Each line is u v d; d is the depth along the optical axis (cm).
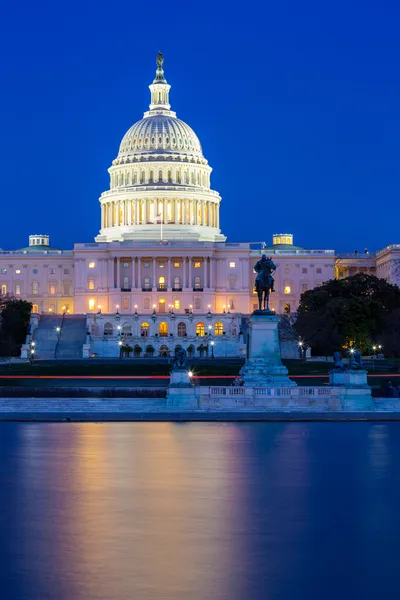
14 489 5609
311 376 15462
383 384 14088
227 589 3662
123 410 11106
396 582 3759
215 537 4422
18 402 11300
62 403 11275
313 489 5634
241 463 6725
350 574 3856
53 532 4497
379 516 4872
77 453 7281
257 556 4106
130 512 4950
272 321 11288
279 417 10350
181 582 3744
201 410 10925
